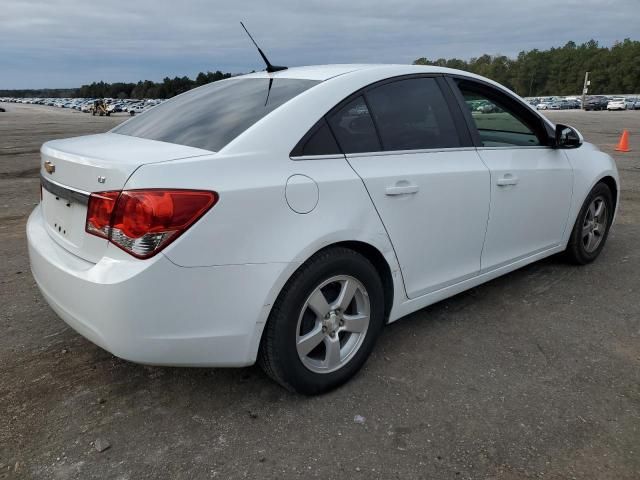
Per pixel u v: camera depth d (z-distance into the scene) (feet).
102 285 7.14
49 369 9.82
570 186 13.60
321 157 8.61
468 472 7.30
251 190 7.64
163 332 7.33
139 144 8.57
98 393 9.09
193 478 7.21
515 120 12.42
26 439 7.94
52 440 7.92
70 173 7.95
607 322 11.78
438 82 10.89
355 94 9.38
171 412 8.59
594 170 14.38
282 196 7.92
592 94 381.81
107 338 7.33
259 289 7.76
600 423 8.32
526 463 7.46
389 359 10.22
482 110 11.59
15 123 112.47
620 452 7.68
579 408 8.70
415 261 10.02
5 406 8.71
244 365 8.12
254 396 9.03
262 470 7.35
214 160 7.61
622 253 16.44
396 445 7.83
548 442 7.88
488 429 8.18
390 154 9.53
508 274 14.70
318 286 8.46
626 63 360.89
